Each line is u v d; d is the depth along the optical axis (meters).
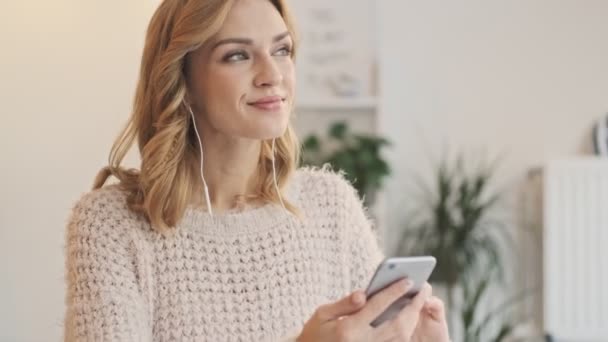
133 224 1.62
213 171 1.66
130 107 2.72
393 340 1.43
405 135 4.71
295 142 1.77
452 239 4.45
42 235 2.55
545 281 4.45
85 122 2.63
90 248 1.59
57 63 2.57
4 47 2.47
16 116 2.49
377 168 4.46
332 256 1.77
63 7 2.57
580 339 4.50
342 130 4.55
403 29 4.69
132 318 1.56
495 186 4.67
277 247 1.69
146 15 2.73
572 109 4.63
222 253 1.64
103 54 2.66
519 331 4.65
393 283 1.42
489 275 4.47
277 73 1.56
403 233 4.72
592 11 4.61
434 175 4.70
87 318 1.55
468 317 4.27
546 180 4.42
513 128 4.66
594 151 4.59
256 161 1.69
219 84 1.56
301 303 1.70
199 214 1.64
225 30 1.55
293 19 1.67
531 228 4.67
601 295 4.43
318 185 1.80
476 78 4.67
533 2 4.63
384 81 4.69
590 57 4.62
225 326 1.63
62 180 2.58
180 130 1.62
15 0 2.48
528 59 4.65
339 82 4.68
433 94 4.69
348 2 4.69
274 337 1.66
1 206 2.46
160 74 1.61
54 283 2.58
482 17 4.66
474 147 4.68
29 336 2.54
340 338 1.39
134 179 1.68
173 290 1.61
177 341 1.60
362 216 1.85
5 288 2.48
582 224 4.41
